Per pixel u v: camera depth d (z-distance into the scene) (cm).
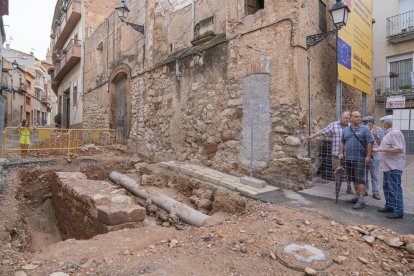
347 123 550
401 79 1412
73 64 1972
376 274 275
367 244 333
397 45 1423
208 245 339
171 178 745
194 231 404
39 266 290
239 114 676
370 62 877
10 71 2948
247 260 300
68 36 2242
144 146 1038
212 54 752
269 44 616
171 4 991
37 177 802
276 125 601
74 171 861
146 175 785
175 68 880
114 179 844
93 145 1213
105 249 340
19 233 451
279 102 597
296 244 330
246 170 654
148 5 1023
